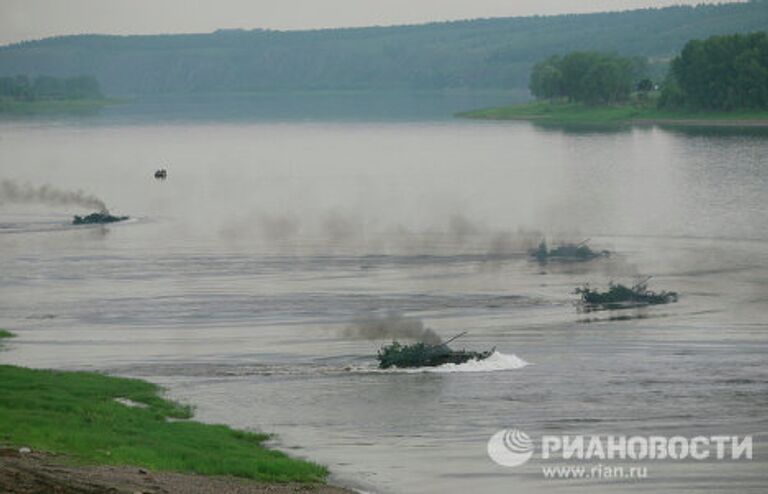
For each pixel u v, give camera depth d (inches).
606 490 7440.9
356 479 7598.4
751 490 7460.6
